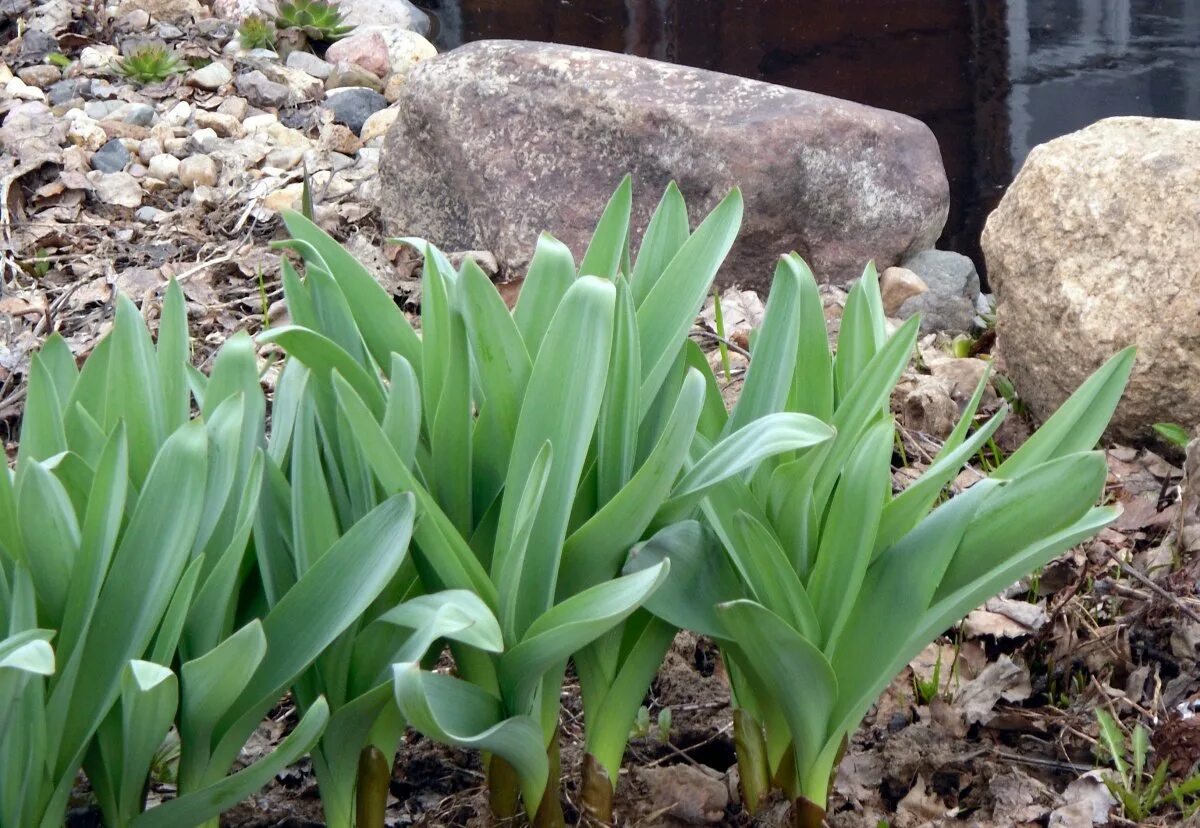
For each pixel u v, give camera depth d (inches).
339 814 57.7
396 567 53.8
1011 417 96.1
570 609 54.1
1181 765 65.6
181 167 143.0
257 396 58.1
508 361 58.0
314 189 140.7
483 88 123.6
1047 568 76.8
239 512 55.4
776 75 203.6
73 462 55.5
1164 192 86.0
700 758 67.4
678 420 54.1
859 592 57.7
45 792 54.4
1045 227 91.4
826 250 119.5
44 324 106.2
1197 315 83.8
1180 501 79.5
